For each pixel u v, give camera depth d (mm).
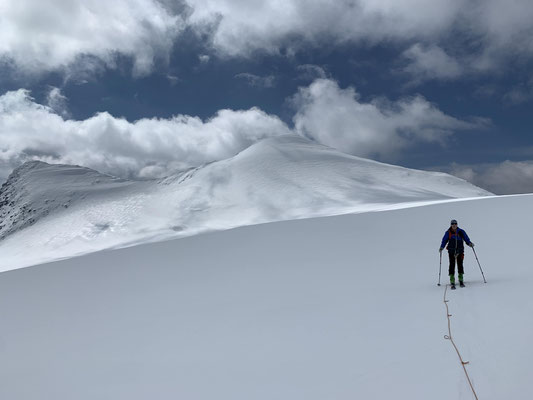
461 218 32469
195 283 21500
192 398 8203
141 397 8602
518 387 6293
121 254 38781
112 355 11617
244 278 21062
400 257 20953
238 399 7855
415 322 10031
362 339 9633
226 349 10672
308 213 122062
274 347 10234
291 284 17969
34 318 18188
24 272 35562
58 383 10125
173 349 11336
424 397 6562
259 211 134375
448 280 14461
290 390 7832
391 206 72688
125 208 167125
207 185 162375
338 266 20766
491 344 7867
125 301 19312
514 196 45125
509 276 13562
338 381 7785
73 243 146125
